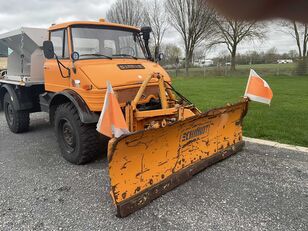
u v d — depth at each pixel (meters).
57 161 4.62
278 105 8.80
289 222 2.88
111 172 2.88
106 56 4.82
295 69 22.52
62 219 3.00
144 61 5.16
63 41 4.77
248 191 3.51
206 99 10.51
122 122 2.96
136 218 2.99
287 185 3.66
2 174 4.14
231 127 4.59
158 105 4.49
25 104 6.04
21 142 5.71
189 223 2.89
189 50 27.28
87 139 4.23
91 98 4.12
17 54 6.57
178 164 3.62
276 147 5.02
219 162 4.39
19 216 3.06
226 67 25.61
